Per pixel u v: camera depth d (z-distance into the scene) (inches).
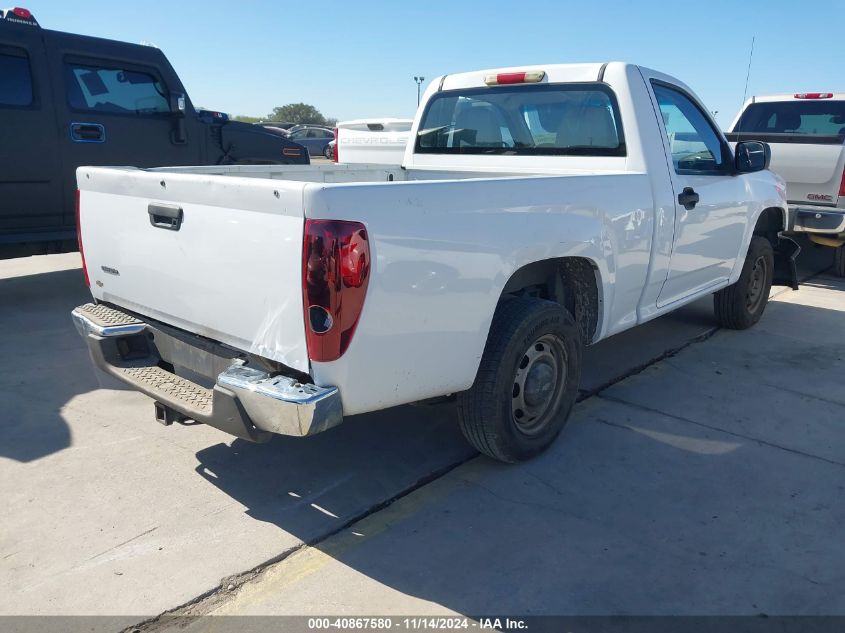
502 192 119.3
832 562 111.3
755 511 125.6
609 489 132.3
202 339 117.7
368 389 104.7
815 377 194.2
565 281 152.2
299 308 98.1
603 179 143.9
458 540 115.9
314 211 94.2
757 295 239.3
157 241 119.0
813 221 302.4
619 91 161.9
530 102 179.2
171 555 110.9
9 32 234.8
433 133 205.0
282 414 99.0
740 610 100.1
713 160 193.6
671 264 174.1
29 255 255.1
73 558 109.7
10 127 237.5
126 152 274.4
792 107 342.6
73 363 194.9
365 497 129.0
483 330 119.5
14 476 133.5
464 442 151.3
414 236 104.6
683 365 202.2
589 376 191.2
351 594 102.6
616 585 105.0
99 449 145.1
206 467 139.0
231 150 317.4
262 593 102.7
